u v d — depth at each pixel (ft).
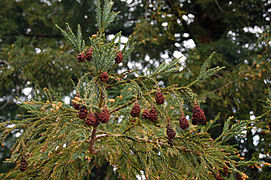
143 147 2.57
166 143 2.43
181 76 4.14
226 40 4.08
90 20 3.41
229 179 3.10
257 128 3.84
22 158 2.19
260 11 4.43
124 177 2.45
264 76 4.12
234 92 4.28
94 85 2.19
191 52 4.31
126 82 2.30
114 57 2.23
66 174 2.39
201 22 4.17
